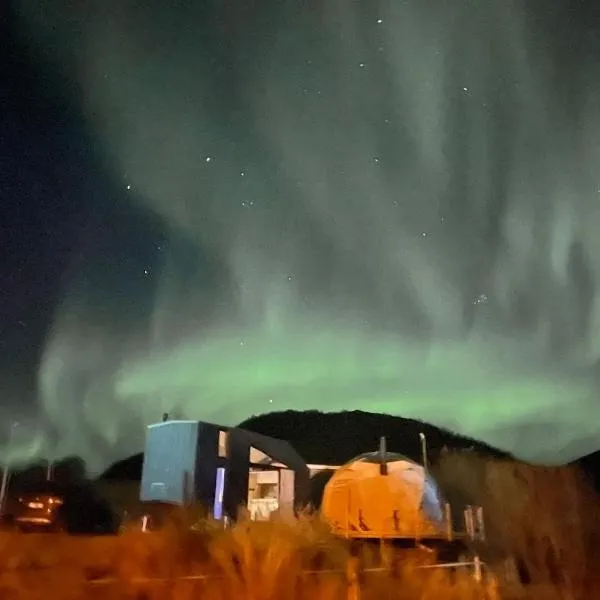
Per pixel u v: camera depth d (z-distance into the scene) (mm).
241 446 20766
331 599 10977
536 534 20500
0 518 17344
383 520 17625
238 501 19922
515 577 15836
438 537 17812
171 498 18828
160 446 19641
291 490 21703
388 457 19094
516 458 32688
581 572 17953
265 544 12477
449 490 25703
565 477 24328
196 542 12984
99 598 9602
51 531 16984
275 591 10867
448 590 13055
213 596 10336
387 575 13125
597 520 22172
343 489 18375
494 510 22812
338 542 15492
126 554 11914
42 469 22578
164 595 10109
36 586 9719
